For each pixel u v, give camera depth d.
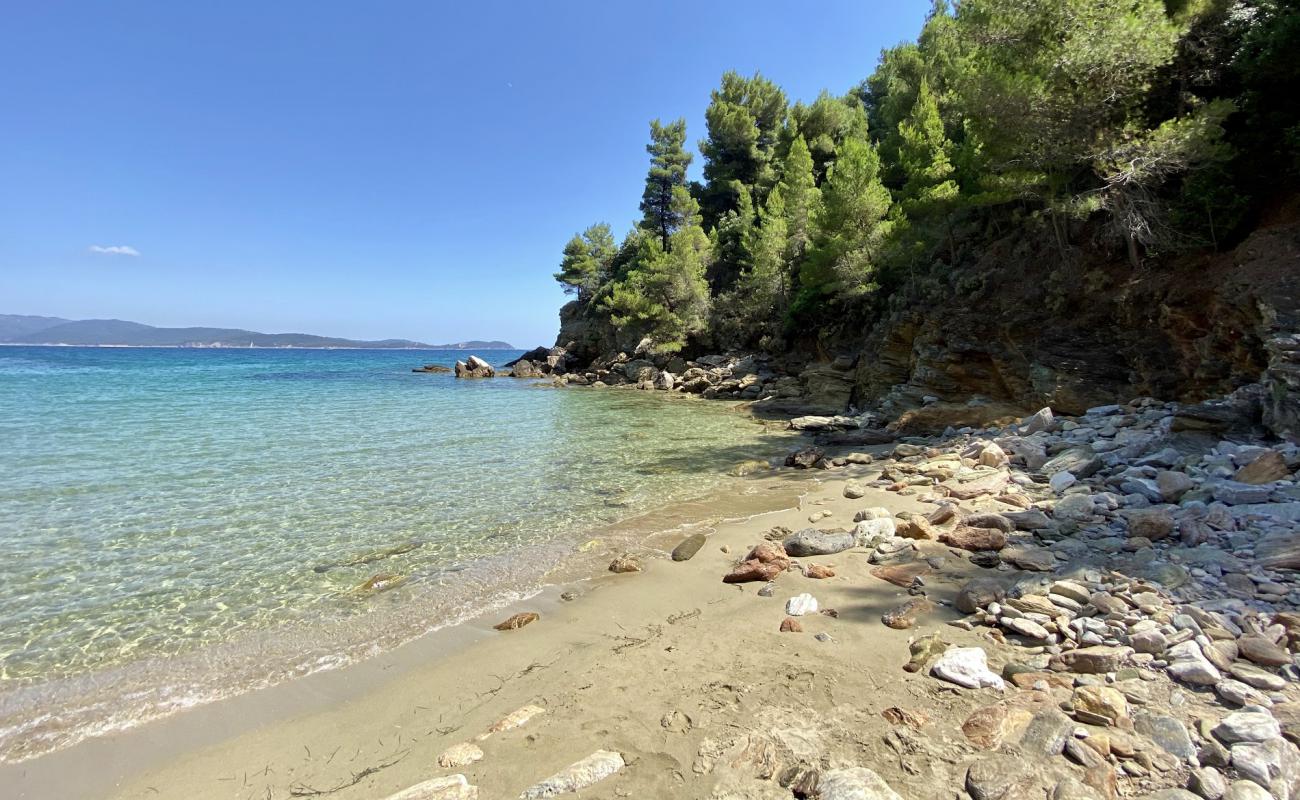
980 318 19.62
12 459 15.75
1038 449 10.91
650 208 69.00
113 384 43.25
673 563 7.96
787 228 42.81
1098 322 16.09
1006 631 4.94
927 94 30.72
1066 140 15.77
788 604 5.94
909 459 13.42
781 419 26.03
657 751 3.80
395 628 6.41
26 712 4.97
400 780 3.82
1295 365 8.89
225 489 12.77
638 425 24.08
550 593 7.24
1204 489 7.11
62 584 7.78
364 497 12.16
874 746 3.60
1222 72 15.07
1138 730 3.42
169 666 5.70
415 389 43.78
